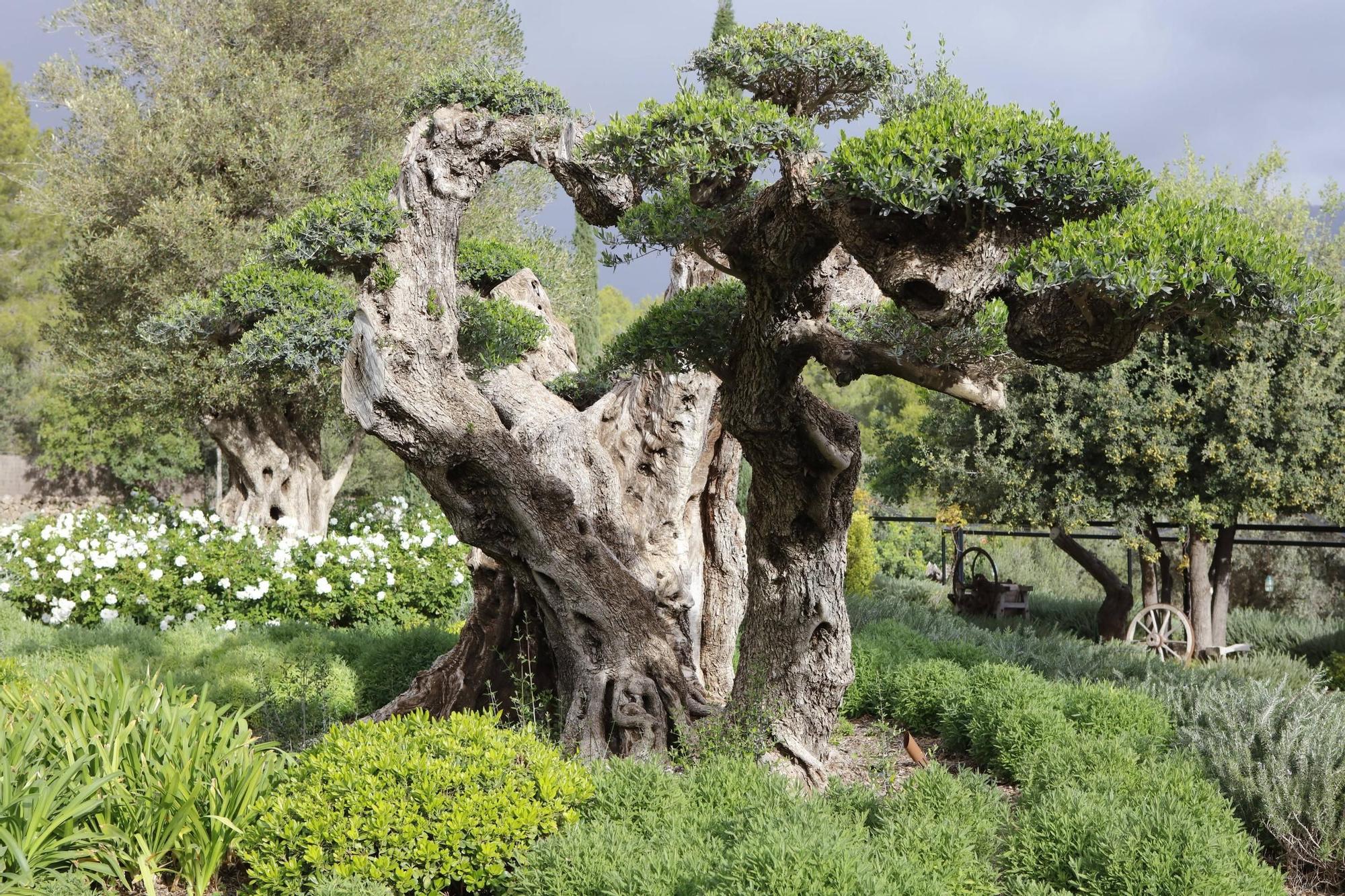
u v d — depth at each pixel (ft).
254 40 43.47
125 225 42.39
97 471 81.87
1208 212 11.34
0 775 12.02
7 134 93.30
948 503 36.52
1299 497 31.17
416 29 48.01
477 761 13.03
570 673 19.69
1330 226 48.57
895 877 10.55
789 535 16.88
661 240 13.28
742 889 10.10
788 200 13.29
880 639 25.95
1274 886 11.90
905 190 10.75
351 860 11.66
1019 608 40.96
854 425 16.47
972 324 12.67
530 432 20.80
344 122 45.11
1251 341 31.07
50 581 33.37
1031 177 10.87
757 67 15.80
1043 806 13.26
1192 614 35.47
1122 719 19.04
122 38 44.70
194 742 14.08
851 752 20.13
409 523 44.50
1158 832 12.14
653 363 20.79
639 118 12.98
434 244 16.98
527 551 18.62
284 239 16.88
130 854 12.67
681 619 21.79
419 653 25.76
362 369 16.78
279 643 27.04
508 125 16.89
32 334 92.99
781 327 15.17
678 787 13.56
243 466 44.70
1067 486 33.04
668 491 22.08
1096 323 10.92
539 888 11.19
